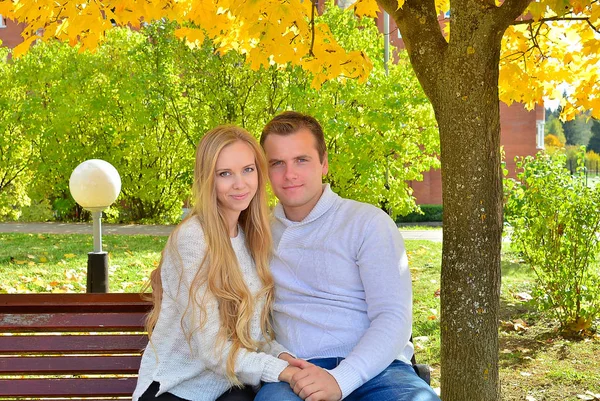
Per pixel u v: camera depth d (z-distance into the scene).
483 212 3.67
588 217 6.17
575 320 6.26
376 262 2.89
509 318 6.80
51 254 10.44
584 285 6.29
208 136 2.93
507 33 5.39
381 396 2.69
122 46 16.73
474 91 3.61
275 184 3.10
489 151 3.67
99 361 3.19
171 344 2.84
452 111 3.65
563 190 6.41
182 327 2.81
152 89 16.19
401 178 14.25
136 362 3.20
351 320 2.96
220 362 2.76
